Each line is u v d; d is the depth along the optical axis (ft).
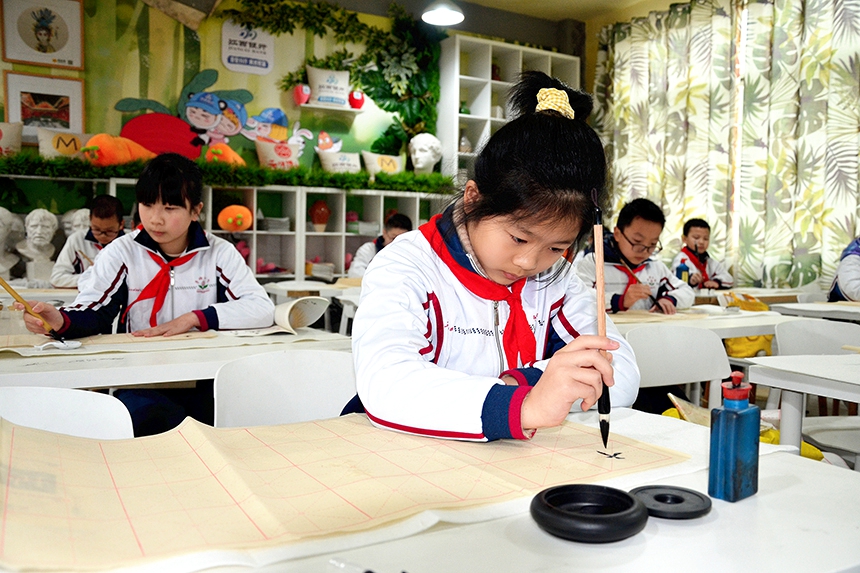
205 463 2.65
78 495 2.22
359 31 19.69
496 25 21.62
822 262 15.46
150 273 7.12
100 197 12.91
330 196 19.63
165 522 2.05
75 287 12.32
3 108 16.40
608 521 1.94
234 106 18.48
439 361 3.90
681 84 18.30
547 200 3.06
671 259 18.57
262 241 19.19
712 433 2.36
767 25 16.24
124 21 17.38
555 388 2.78
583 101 3.69
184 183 6.75
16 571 1.65
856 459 5.23
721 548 1.94
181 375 4.94
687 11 18.16
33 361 4.98
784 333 6.75
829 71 15.12
